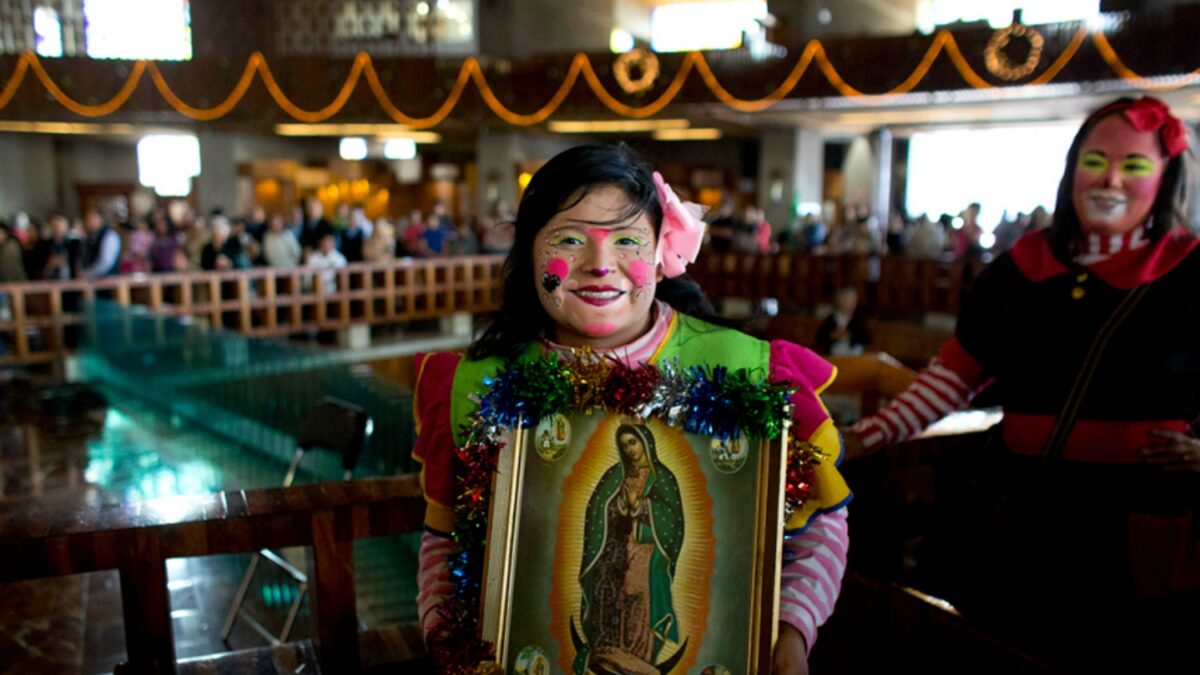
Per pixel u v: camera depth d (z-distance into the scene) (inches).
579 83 602.9
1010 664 70.2
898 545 103.0
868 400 139.7
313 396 229.5
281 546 86.2
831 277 492.7
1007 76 508.7
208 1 661.3
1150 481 69.8
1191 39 455.8
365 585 160.6
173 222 544.7
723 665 48.3
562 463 51.6
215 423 276.8
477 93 611.8
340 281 461.1
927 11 728.3
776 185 741.3
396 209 861.8
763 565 48.2
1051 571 72.5
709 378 50.7
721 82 584.1
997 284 77.2
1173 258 69.9
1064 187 73.5
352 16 683.4
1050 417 73.9
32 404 327.3
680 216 51.7
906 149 785.6
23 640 150.1
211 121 619.8
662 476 50.5
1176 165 70.1
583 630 50.5
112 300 394.0
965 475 99.7
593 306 51.0
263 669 89.8
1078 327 71.9
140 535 81.3
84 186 734.5
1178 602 68.2
